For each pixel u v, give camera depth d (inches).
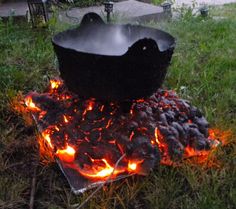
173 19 219.0
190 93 121.9
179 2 300.7
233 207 76.8
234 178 82.8
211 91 122.6
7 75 125.3
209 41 172.6
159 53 75.2
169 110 92.9
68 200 76.1
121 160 81.1
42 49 151.4
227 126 102.5
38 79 128.5
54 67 136.7
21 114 108.7
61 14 213.3
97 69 75.0
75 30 94.0
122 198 77.2
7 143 95.3
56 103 98.3
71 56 76.9
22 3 229.8
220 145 92.4
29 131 102.1
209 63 144.9
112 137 82.7
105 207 74.5
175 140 85.2
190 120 94.9
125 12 217.0
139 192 79.9
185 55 154.6
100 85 77.4
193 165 86.0
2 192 78.7
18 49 147.5
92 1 237.9
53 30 173.6
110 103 85.6
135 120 85.2
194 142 89.0
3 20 193.5
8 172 86.5
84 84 79.0
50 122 94.1
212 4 290.0
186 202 76.7
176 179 82.5
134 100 81.1
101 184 77.2
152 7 230.1
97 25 96.3
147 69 75.9
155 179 81.0
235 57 151.6
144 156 80.5
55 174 85.5
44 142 93.1
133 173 82.0
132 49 71.5
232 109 114.3
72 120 87.8
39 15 176.4
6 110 110.6
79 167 81.7
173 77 131.4
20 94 116.3
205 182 81.0
